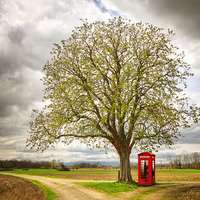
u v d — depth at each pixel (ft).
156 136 136.98
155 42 144.87
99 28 148.36
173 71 140.15
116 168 416.26
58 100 140.97
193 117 136.26
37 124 141.08
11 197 145.59
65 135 141.49
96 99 142.61
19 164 440.04
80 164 441.68
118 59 146.10
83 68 142.31
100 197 109.70
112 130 142.92
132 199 102.89
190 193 109.81
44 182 195.52
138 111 138.51
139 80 139.23
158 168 369.91
